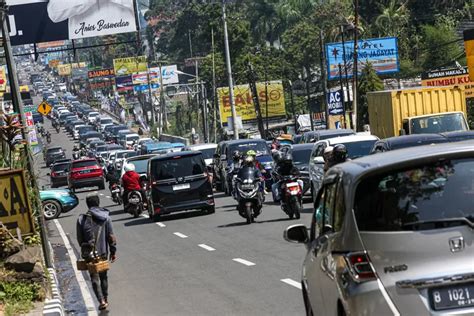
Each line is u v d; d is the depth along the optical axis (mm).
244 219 54594
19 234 32094
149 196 60344
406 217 13977
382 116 75000
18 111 39969
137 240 49594
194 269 35594
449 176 14125
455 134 46250
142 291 31656
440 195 14039
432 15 199750
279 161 51125
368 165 14562
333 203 15578
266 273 32156
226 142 83000
